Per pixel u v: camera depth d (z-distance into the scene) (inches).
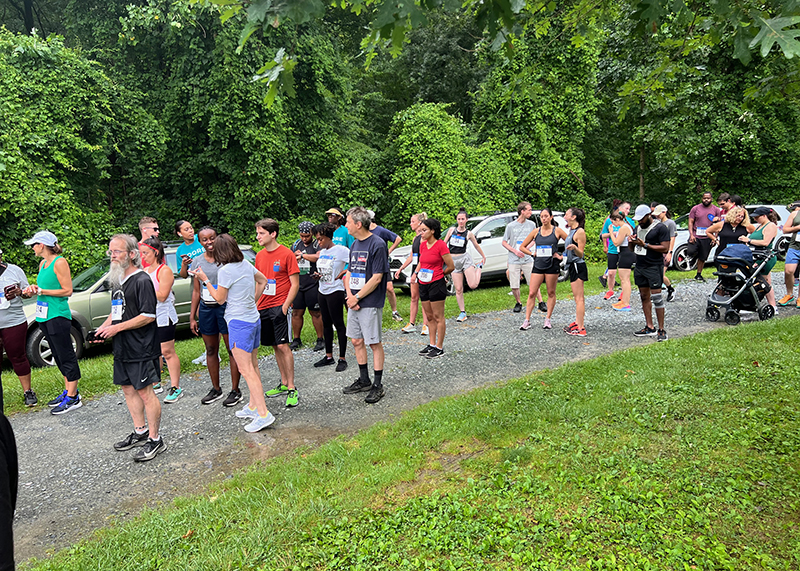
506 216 498.0
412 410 189.8
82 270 405.4
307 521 122.2
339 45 776.9
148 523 126.7
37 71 417.4
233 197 555.2
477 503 124.1
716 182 711.1
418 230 258.4
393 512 124.0
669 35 213.0
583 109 685.9
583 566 100.0
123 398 235.6
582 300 290.4
